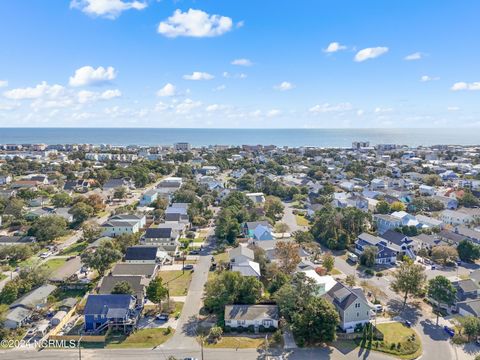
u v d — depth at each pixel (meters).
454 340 48.62
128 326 51.00
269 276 66.69
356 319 51.59
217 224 96.25
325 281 61.16
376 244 78.56
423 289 62.53
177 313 55.47
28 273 63.41
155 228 89.81
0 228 98.12
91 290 63.41
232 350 46.56
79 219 102.88
